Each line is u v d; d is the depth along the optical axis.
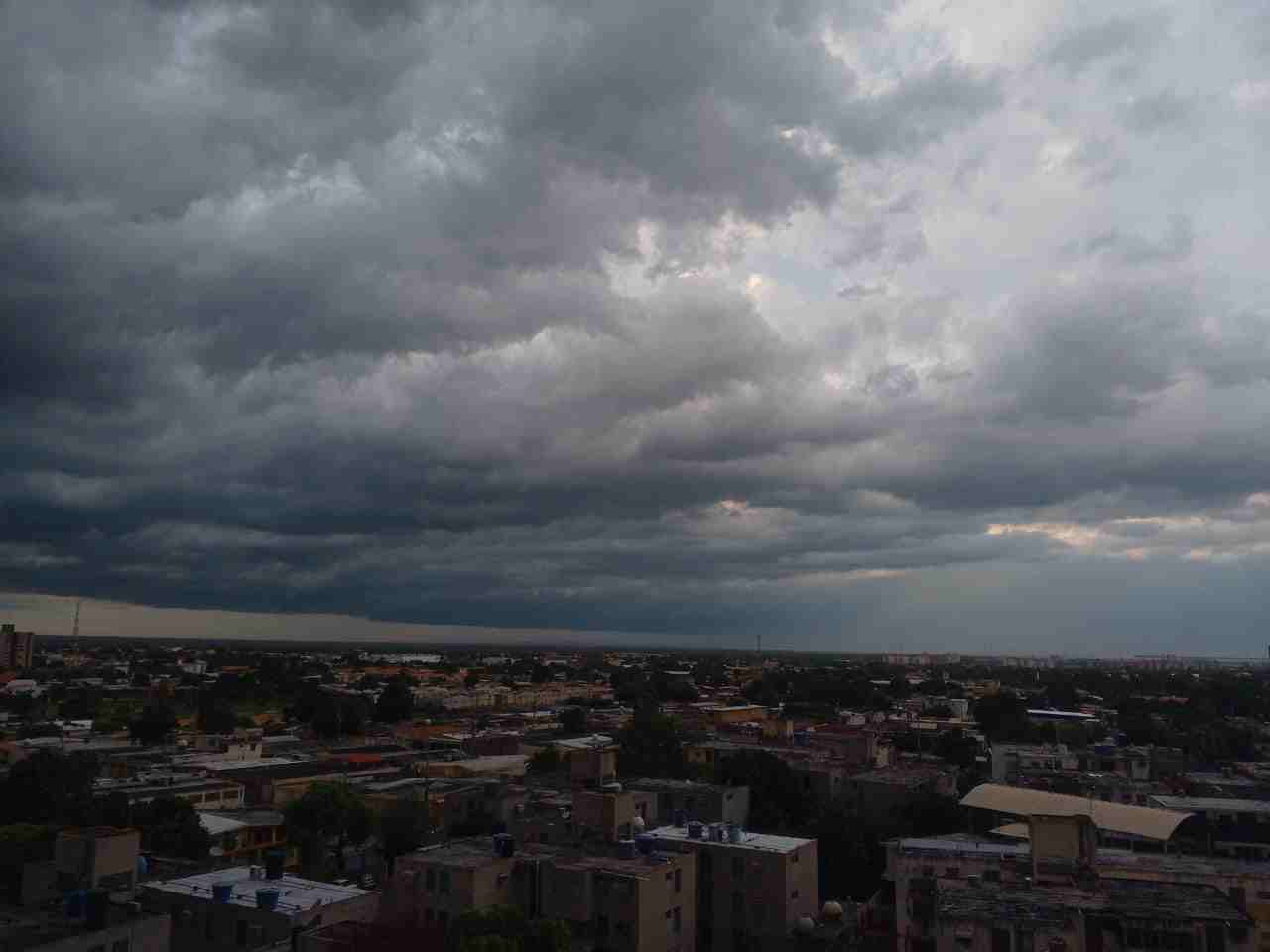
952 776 126.56
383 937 58.94
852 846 97.38
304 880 75.81
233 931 65.00
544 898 67.75
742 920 76.75
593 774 112.00
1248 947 55.97
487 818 103.06
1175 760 153.50
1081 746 150.88
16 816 103.50
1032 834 69.06
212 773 143.88
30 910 59.91
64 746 171.00
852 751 144.25
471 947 54.12
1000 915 58.62
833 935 75.19
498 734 194.50
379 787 132.12
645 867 68.44
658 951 66.88
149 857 84.38
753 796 111.44
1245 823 100.12
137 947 55.56
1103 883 66.38
